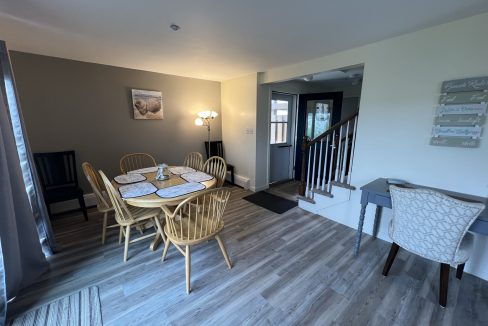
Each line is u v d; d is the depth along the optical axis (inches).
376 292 66.4
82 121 121.2
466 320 57.2
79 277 72.6
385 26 73.2
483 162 69.2
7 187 59.9
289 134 184.5
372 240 95.6
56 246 85.4
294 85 172.4
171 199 71.6
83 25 72.3
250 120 153.3
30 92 105.8
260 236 98.6
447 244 57.6
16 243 63.1
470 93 68.6
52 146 114.5
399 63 82.8
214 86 171.0
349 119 101.1
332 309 60.5
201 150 172.2
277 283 70.0
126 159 138.3
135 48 95.5
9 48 96.3
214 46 92.8
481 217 57.1
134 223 84.1
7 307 59.5
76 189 110.9
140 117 139.1
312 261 81.0
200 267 77.5
